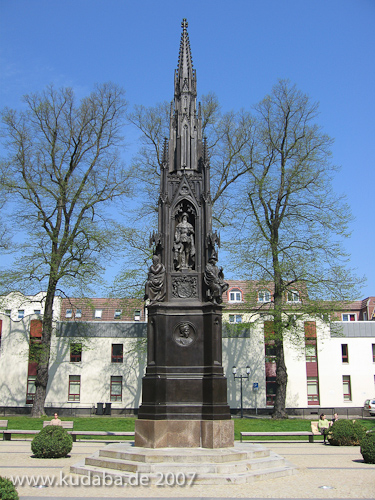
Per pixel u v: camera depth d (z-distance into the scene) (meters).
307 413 48.56
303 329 37.88
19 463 17.50
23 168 37.88
